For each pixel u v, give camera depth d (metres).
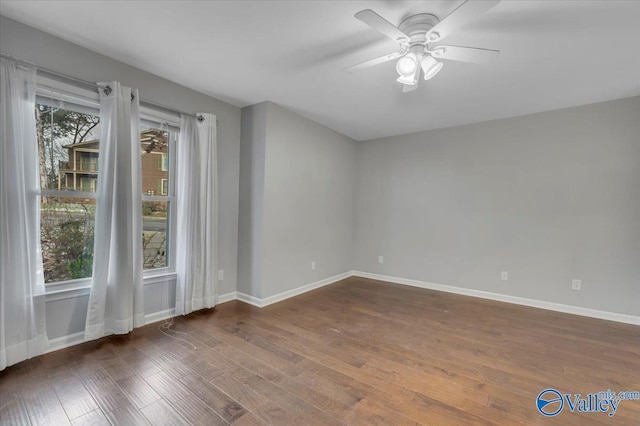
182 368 2.11
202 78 2.87
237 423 1.59
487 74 2.65
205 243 3.23
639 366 2.26
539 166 3.63
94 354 2.26
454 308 3.54
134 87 2.67
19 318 2.04
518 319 3.20
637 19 1.86
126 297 2.54
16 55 2.04
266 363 2.21
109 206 2.44
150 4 1.83
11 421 1.57
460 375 2.11
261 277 3.46
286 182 3.74
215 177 3.30
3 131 1.94
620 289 3.19
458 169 4.21
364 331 2.83
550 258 3.56
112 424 1.57
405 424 1.62
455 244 4.22
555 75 2.65
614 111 3.22
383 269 4.89
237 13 1.90
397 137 4.77
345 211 4.98
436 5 1.77
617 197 3.21
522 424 1.64
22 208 2.04
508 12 1.82
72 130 2.38
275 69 2.66
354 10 1.85
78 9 1.89
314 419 1.64
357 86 2.98
